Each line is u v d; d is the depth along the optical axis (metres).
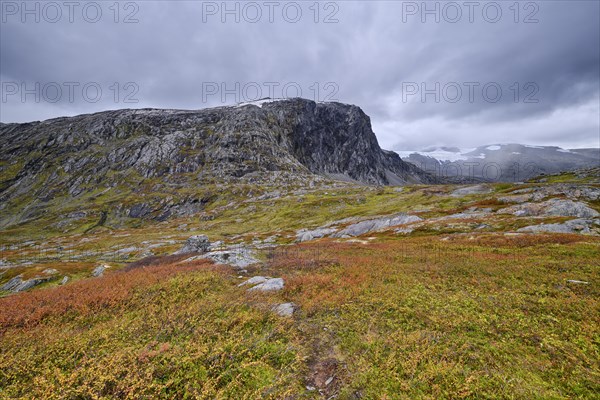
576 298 17.00
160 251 92.00
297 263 30.45
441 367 11.30
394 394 10.34
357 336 14.35
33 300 20.55
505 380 10.73
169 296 20.31
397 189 166.62
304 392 10.88
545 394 10.05
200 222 164.88
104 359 12.30
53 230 184.75
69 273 61.38
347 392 10.66
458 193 121.88
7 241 164.12
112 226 190.25
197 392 10.55
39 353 13.50
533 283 20.36
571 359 11.74
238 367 11.88
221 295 20.08
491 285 20.36
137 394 10.22
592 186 71.62
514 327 14.45
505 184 117.81
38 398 10.46
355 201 153.12
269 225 135.62
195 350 12.99
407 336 13.87
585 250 28.55
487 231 51.19
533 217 53.91
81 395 10.64
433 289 20.41
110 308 18.92
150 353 12.43
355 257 33.06
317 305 17.91
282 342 14.08
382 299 18.52
